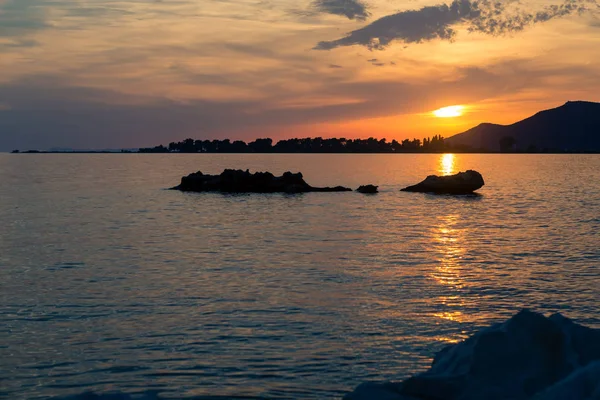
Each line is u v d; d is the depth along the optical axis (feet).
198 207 205.26
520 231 145.07
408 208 203.72
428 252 112.68
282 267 97.09
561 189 310.45
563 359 33.55
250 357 55.16
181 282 85.05
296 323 65.21
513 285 83.61
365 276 89.81
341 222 162.71
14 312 69.05
